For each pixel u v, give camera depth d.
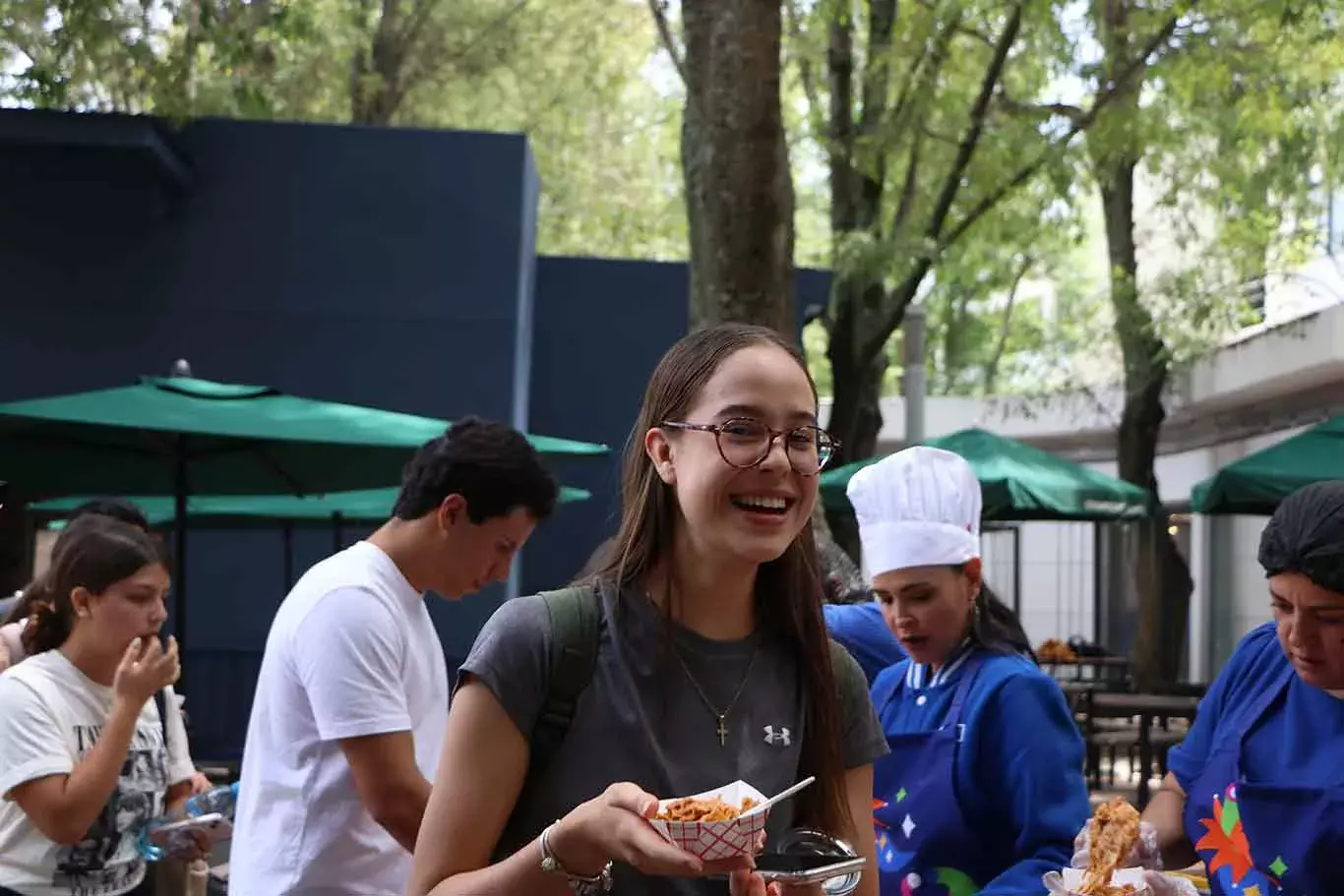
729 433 2.21
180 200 12.71
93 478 7.51
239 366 12.73
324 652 3.48
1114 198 18.89
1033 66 16.09
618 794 2.04
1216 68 15.05
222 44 12.29
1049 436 26.00
